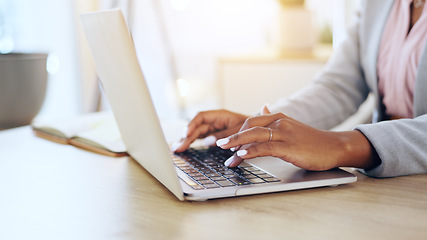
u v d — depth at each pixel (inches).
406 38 39.8
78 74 117.9
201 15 119.9
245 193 24.8
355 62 47.1
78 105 118.5
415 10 39.2
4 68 74.5
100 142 38.9
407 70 39.6
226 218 21.8
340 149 27.8
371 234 19.6
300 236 19.5
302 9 99.3
